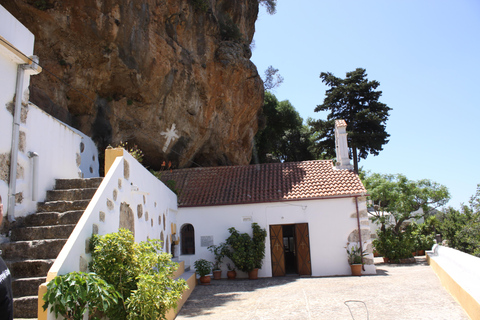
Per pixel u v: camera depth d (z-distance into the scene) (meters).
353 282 11.84
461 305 7.66
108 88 13.78
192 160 19.34
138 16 13.57
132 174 7.75
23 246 5.48
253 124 22.84
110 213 6.16
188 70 16.05
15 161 6.08
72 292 3.88
